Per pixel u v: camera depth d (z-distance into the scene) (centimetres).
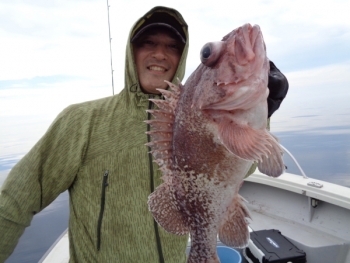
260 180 152
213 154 54
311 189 128
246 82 49
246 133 49
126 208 69
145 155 70
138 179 70
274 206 151
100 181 70
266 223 139
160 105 58
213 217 59
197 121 54
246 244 58
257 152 46
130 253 69
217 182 56
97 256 70
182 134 56
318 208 131
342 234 118
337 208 124
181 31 78
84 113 73
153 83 76
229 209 59
